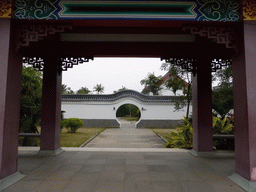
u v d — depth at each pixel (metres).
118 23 3.50
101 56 5.45
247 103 3.23
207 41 5.21
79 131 15.03
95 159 5.04
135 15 3.36
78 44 5.30
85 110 18.97
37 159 5.02
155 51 5.31
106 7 3.37
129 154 5.64
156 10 3.37
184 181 3.52
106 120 18.91
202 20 3.34
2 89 3.24
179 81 10.31
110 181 3.50
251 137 3.19
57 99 5.77
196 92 5.76
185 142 6.89
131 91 19.05
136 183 3.41
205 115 5.60
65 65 5.61
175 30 4.66
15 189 3.12
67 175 3.80
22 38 3.58
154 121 18.73
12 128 3.46
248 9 3.31
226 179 3.63
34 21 3.41
